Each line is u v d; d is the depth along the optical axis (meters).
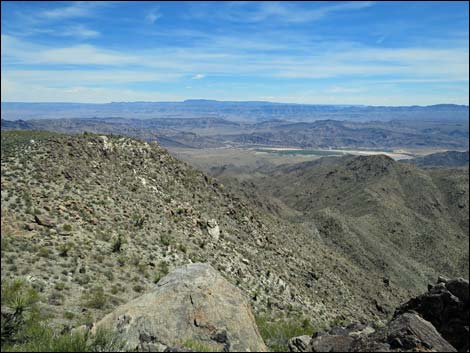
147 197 43.22
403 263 110.75
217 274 14.83
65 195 33.66
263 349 12.70
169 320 12.40
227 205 57.72
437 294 13.36
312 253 65.31
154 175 50.94
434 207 169.50
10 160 37.81
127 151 52.72
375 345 11.51
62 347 10.97
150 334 11.90
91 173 41.69
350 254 104.38
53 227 27.58
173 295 13.23
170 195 47.59
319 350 12.95
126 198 39.81
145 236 33.25
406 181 186.50
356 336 13.50
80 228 29.20
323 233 112.88
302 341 13.98
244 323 13.03
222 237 44.81
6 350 11.22
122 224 33.50
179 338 11.99
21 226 26.17
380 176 191.88
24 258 22.61
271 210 122.44
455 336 12.47
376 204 156.50
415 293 86.25
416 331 11.71
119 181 43.66
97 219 31.98
